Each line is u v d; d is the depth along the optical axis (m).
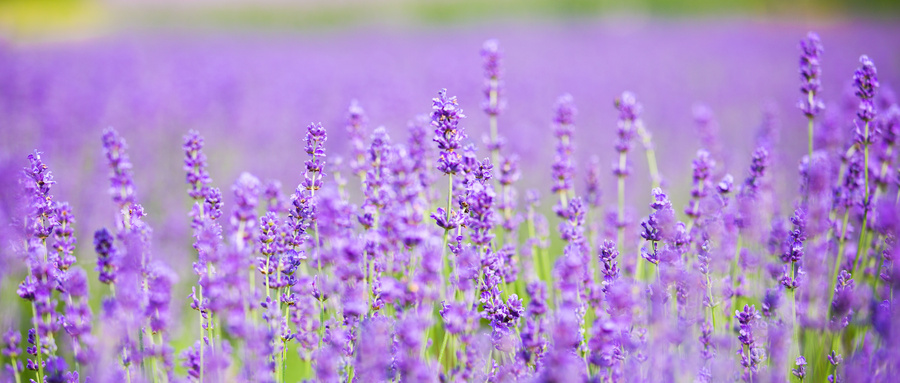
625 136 4.05
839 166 4.02
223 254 2.36
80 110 7.85
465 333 2.46
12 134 6.63
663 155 7.25
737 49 18.59
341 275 2.41
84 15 31.05
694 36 22.61
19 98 8.22
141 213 2.92
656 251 2.66
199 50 17.25
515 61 15.38
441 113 2.64
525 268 3.75
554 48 18.66
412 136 3.57
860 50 16.89
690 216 3.40
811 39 3.33
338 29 28.08
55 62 12.67
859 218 3.31
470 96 9.34
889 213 2.49
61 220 2.64
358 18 32.44
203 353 2.63
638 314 2.53
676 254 2.71
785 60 16.38
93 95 8.74
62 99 8.33
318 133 2.71
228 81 9.75
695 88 11.83
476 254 2.65
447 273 3.45
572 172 3.64
